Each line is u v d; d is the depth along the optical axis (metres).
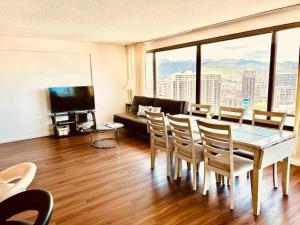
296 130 3.35
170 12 3.31
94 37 5.28
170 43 5.43
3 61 4.95
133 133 5.62
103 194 2.76
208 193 2.73
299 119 3.31
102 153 4.25
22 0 2.70
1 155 4.25
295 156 3.45
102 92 6.48
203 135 2.57
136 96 6.08
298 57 3.36
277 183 2.91
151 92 6.32
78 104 5.72
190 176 3.22
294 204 2.46
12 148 4.66
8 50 4.98
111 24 3.99
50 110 5.64
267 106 3.85
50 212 1.13
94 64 6.22
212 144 2.62
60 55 5.66
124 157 4.02
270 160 2.29
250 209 2.38
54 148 4.61
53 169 3.54
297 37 3.39
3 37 4.89
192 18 3.69
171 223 2.18
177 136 2.96
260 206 2.43
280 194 2.66
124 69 6.84
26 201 1.33
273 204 2.46
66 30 4.43
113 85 6.67
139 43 6.12
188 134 2.74
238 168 2.40
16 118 5.24
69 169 3.53
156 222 2.20
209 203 2.52
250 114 4.15
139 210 2.41
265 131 2.75
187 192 2.77
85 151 4.38
